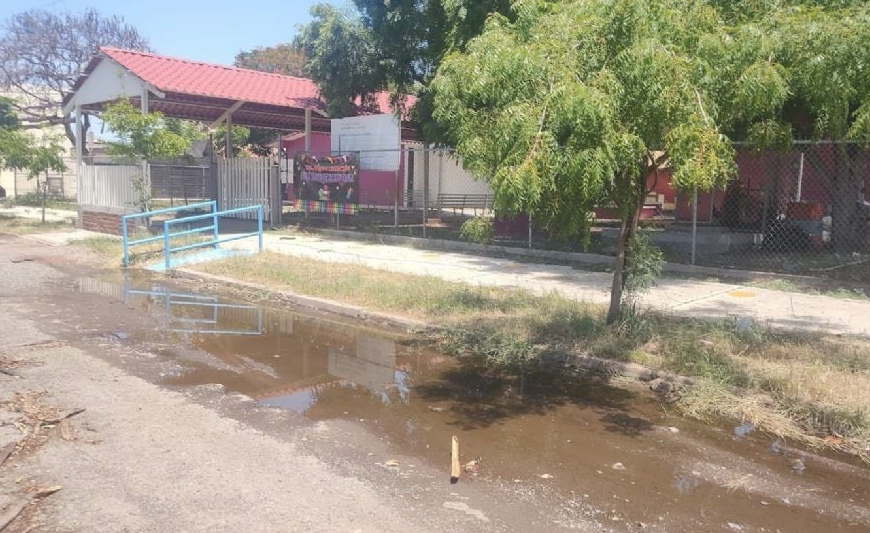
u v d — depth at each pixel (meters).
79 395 5.67
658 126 5.16
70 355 6.92
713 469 4.52
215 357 7.12
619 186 5.88
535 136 4.75
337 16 18.64
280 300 10.18
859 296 9.19
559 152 4.82
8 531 3.50
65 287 11.09
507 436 5.05
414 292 9.46
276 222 18.89
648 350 6.69
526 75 5.11
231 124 23.08
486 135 5.53
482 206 23.17
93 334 7.92
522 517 3.83
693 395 5.73
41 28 35.09
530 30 5.85
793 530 3.76
